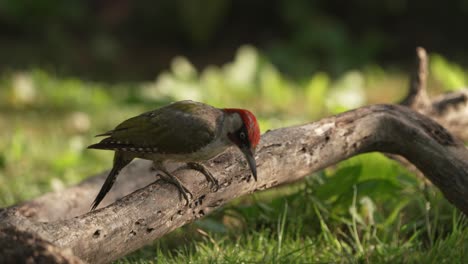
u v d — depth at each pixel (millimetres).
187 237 9078
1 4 23781
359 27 24516
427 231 8961
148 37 24656
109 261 6852
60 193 9727
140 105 16078
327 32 23203
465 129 11359
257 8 24938
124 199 7070
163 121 7434
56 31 23812
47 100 18391
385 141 8609
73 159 12695
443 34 24203
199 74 22094
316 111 16672
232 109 7617
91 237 6598
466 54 23188
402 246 8133
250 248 8461
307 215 9211
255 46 24172
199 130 7355
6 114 17312
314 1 24516
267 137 8117
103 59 23000
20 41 23750
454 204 8375
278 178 8062
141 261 8102
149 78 21797
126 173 10250
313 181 9602
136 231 6930
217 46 24328
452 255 7793
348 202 9227
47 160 13375
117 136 7562
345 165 9406
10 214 6500
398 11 24266
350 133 8391
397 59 23578
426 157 8430
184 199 7320
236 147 7781
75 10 24438
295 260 7977
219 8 24016
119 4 25141
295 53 23016
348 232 9102
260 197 10492
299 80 20609
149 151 7430
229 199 7781
